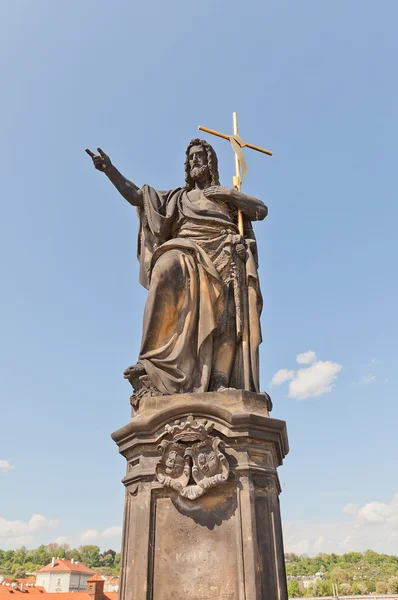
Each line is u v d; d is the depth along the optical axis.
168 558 7.32
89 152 10.26
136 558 7.37
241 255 9.77
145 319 9.05
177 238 9.78
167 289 9.09
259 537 7.31
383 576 157.88
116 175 10.44
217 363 9.12
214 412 7.94
